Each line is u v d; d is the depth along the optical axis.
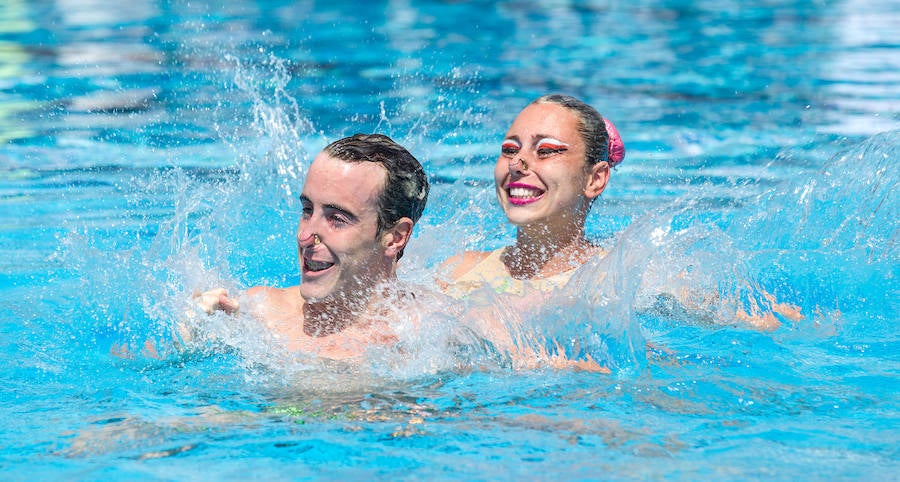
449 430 6.11
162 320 7.93
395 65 23.45
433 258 9.71
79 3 32.97
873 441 5.94
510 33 28.23
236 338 7.56
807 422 6.29
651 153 15.94
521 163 8.97
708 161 15.36
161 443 5.90
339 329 7.48
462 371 7.26
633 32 28.59
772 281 9.55
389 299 7.46
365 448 5.82
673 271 9.14
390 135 17.14
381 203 7.06
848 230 10.48
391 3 33.72
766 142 16.50
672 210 8.94
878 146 10.70
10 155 15.78
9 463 5.59
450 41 26.70
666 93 20.55
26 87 20.84
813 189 10.83
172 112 18.64
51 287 9.75
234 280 8.91
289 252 10.99
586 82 21.66
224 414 6.39
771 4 34.03
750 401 6.69
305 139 16.86
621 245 7.87
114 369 7.38
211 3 32.97
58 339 8.08
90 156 15.70
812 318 8.86
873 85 20.88
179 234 9.12
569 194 9.07
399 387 6.92
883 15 31.19
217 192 11.80
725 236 9.39
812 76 22.08
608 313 7.69
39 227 12.09
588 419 6.32
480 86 21.19
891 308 9.10
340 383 6.98
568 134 9.07
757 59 24.34
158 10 31.39
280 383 6.98
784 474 5.43
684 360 7.70
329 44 26.14
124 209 12.87
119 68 22.62
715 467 5.53
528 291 7.98
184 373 7.25
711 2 34.59
